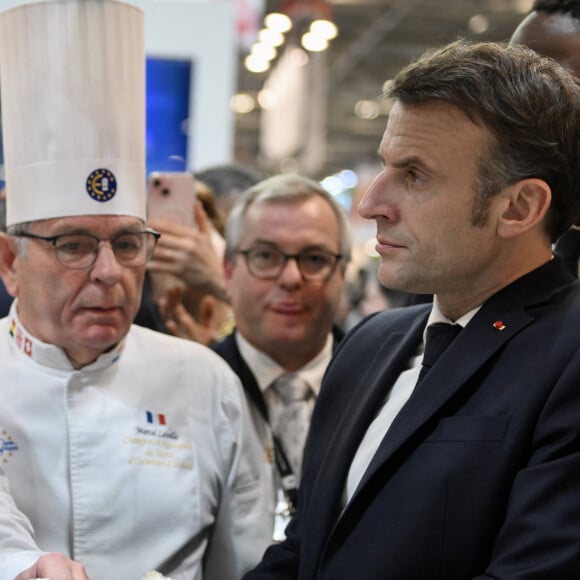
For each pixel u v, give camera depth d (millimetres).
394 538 1493
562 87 1538
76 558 1887
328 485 1691
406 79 1560
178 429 2041
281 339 2471
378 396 1722
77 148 1904
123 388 2012
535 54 1579
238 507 2129
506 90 1500
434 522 1468
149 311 2783
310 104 12211
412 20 12578
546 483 1384
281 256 2490
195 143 5117
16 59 1942
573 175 1557
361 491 1553
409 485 1503
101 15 1938
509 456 1445
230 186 3967
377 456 1549
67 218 1886
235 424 2146
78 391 1959
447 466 1475
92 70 1923
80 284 1886
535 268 1584
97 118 1919
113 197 1911
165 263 2895
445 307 1646
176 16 5098
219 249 3229
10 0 2527
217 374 2154
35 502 1895
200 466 2037
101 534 1908
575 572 1343
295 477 2361
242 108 18344
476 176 1513
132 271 1938
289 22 10031
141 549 1937
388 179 1583
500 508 1450
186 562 1989
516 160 1505
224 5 5102
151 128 4832
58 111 1911
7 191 1990
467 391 1530
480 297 1600
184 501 1983
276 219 2494
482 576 1404
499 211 1527
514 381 1488
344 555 1547
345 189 20766
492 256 1555
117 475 1938
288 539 1840
